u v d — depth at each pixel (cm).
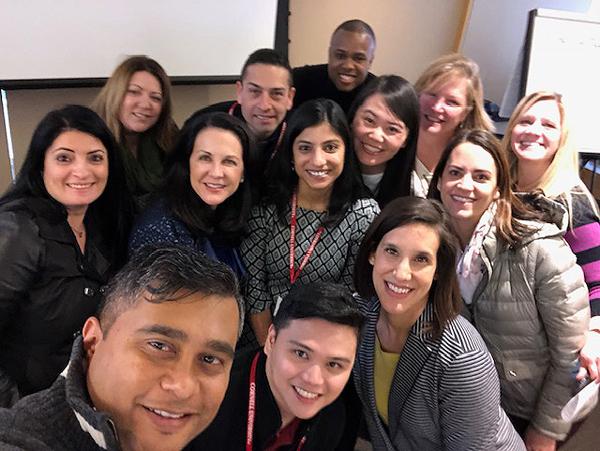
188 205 160
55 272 139
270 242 175
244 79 226
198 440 114
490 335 160
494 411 128
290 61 392
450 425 129
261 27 343
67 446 62
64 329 142
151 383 61
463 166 159
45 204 140
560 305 149
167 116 230
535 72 333
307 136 164
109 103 218
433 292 128
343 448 150
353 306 111
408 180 202
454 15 426
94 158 145
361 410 151
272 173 176
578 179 193
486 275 154
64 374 65
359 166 198
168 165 166
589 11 388
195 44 320
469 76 221
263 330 181
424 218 123
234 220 168
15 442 58
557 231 152
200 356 63
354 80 278
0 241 130
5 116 284
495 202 157
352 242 176
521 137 197
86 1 276
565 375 156
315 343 107
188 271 65
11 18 257
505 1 403
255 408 118
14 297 131
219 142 156
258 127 227
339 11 394
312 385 108
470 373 122
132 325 62
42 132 140
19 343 141
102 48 288
